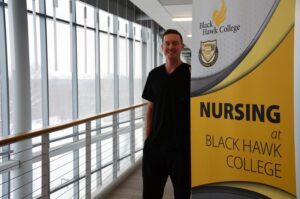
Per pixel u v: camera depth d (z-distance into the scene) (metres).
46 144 2.48
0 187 4.14
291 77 1.24
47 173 2.50
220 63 1.47
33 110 5.02
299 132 1.23
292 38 1.23
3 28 4.45
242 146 1.41
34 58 4.52
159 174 2.28
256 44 1.34
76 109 6.03
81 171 4.83
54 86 5.46
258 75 1.34
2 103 4.56
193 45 1.59
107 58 6.74
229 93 1.44
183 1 6.02
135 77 8.30
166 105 2.18
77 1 5.76
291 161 1.26
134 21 8.15
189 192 2.18
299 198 1.24
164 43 2.20
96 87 6.56
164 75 2.19
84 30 5.85
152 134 2.27
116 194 3.59
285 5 1.24
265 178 1.35
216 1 1.47
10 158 4.13
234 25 1.41
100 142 5.32
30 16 4.54
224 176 1.49
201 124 1.57
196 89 1.58
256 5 1.33
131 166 4.36
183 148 2.16
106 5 6.66
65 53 5.59
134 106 4.41
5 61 4.51
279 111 1.28
